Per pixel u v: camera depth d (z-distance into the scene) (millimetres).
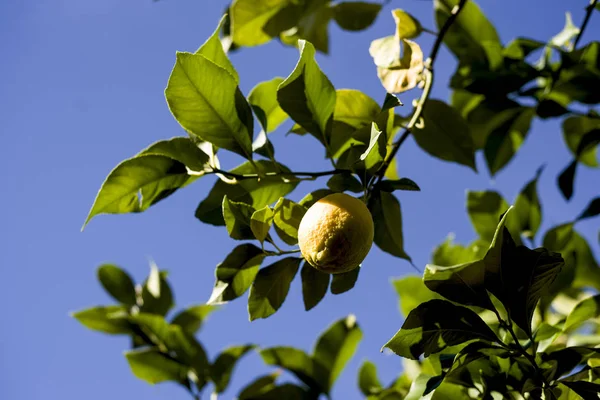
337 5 1646
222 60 1190
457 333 1105
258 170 1176
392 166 1368
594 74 1456
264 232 1126
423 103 1266
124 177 1171
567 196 1440
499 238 1073
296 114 1162
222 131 1159
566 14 1530
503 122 1527
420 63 1257
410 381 1434
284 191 1211
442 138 1364
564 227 1396
